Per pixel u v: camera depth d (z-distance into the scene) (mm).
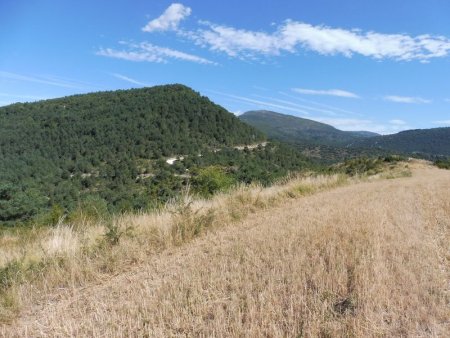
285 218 8219
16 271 5562
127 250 6402
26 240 8594
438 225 7672
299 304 3818
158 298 4254
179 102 141125
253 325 3430
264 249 5648
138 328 3631
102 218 9688
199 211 9023
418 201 11148
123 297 4488
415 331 3350
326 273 4484
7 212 23031
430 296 3959
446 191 14250
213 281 4535
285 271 4699
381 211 8742
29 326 4059
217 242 6695
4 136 110812
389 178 29047
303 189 14352
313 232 6402
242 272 4801
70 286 5270
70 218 10672
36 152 105812
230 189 13008
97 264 5969
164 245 6957
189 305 4012
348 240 5879
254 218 8938
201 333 3471
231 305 3891
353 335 3283
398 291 4074
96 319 3922
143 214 9375
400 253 5363
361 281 4195
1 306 4559
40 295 5012
